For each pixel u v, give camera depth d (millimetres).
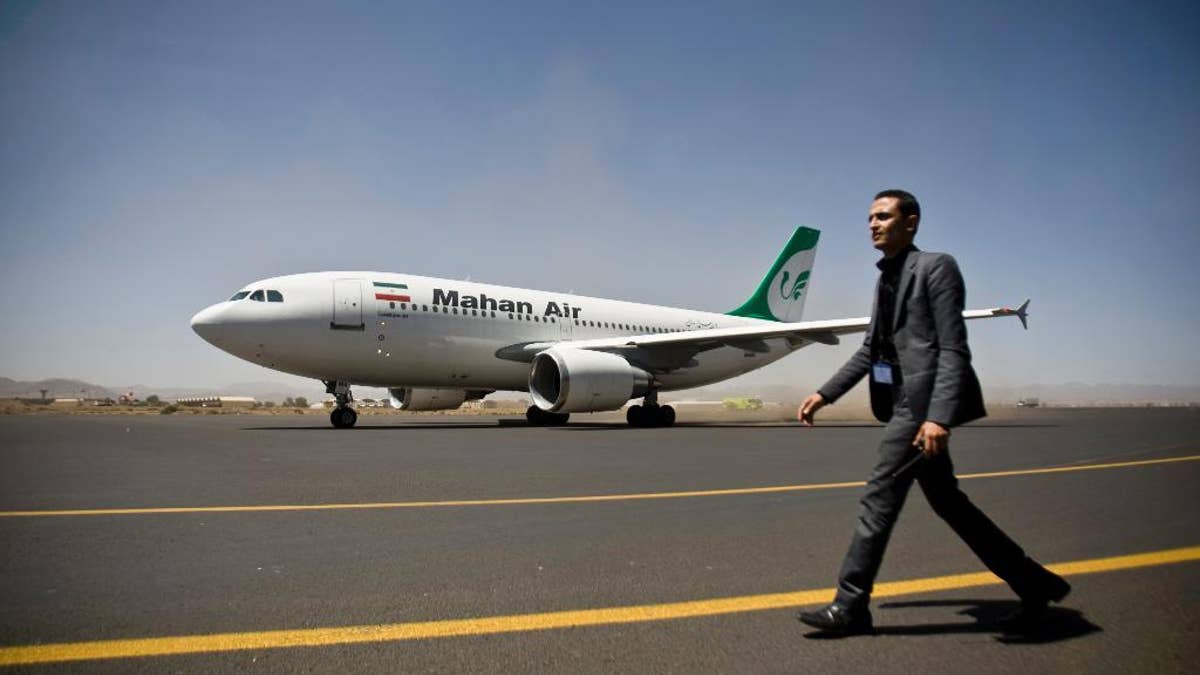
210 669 2510
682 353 20734
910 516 5426
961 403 2793
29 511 5516
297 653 2662
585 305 22594
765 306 28516
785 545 4480
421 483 7230
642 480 7578
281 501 6039
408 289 18797
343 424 18312
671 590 3494
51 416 29500
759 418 29578
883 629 2961
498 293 20625
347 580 3635
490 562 4027
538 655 2658
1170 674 2482
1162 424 21859
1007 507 5926
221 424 20328
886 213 3102
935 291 2910
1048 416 31453
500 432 16484
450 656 2645
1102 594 3434
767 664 2576
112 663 2559
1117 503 6145
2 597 3309
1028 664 2574
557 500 6188
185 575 3703
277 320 16922
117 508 5660
